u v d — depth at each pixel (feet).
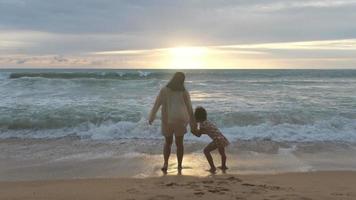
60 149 29.40
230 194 17.13
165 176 21.50
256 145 30.66
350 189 18.58
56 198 16.72
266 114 40.01
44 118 38.11
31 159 26.22
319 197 16.76
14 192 17.95
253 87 77.77
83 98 52.31
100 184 19.65
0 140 32.78
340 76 153.07
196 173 22.30
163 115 22.85
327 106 47.06
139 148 29.63
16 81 65.77
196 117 24.29
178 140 22.98
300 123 38.04
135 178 21.12
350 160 26.25
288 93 64.75
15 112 40.37
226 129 35.42
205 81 97.04
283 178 21.08
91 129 36.06
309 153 28.25
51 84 65.82
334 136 33.76
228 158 26.37
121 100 50.37
